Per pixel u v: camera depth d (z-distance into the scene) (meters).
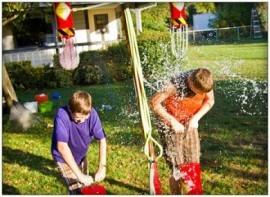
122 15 4.09
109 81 12.59
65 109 3.85
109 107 8.98
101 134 3.96
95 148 6.22
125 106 9.01
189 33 20.50
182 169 4.09
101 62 12.95
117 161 5.68
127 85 11.63
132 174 5.22
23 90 13.10
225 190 4.62
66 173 3.90
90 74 12.65
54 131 3.82
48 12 17.75
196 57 14.23
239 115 7.50
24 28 19.84
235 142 6.14
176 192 4.14
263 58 13.47
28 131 7.70
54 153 3.92
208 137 6.41
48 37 19.91
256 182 4.79
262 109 7.73
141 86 4.08
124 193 4.70
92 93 11.00
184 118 4.14
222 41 20.02
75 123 3.83
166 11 16.72
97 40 19.34
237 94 8.99
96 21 19.30
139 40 10.80
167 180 4.95
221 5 26.11
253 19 22.80
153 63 10.26
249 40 19.88
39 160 6.02
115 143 6.46
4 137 7.30
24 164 5.87
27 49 15.84
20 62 13.48
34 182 5.22
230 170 5.14
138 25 15.59
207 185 4.75
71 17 3.92
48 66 13.50
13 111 8.23
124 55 12.90
